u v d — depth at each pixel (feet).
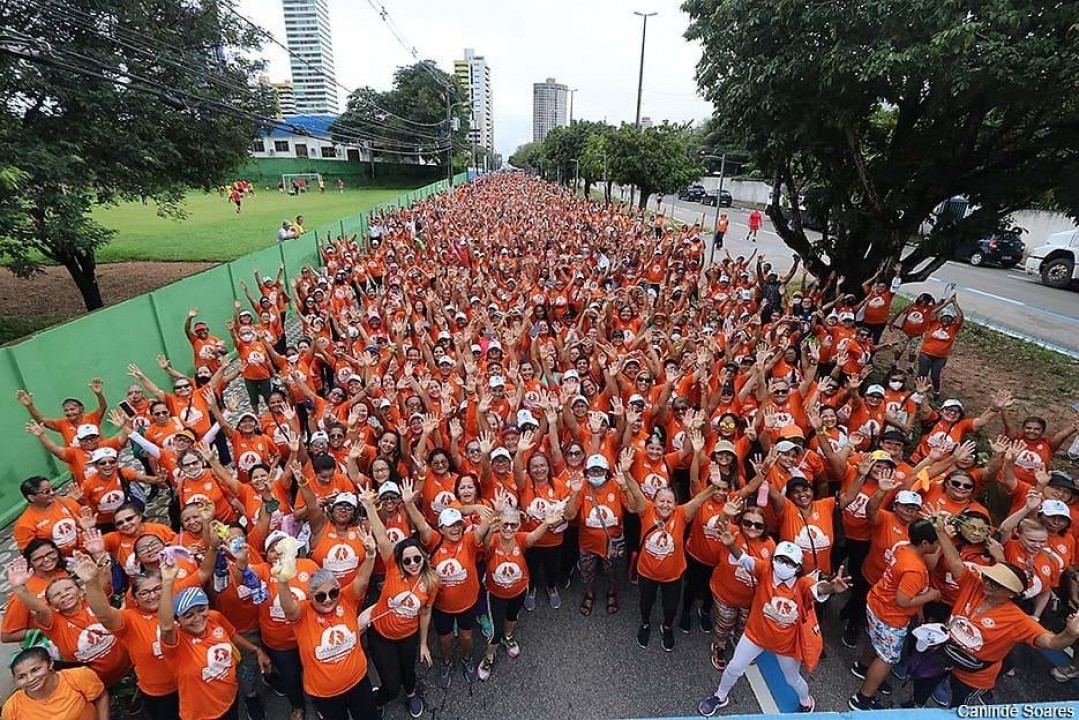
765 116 35.88
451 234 79.77
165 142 51.57
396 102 241.55
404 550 15.06
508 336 33.99
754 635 15.42
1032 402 37.17
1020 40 25.66
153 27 50.16
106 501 20.47
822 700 17.12
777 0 30.73
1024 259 83.25
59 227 40.68
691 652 18.93
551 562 19.69
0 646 16.43
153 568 15.35
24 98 43.06
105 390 33.63
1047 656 18.11
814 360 31.96
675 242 68.80
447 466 20.45
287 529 19.03
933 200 36.37
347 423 23.40
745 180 184.24
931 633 15.01
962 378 40.96
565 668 18.31
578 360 30.30
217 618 14.19
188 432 23.17
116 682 15.58
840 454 20.12
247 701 16.75
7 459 26.84
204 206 155.94
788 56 31.86
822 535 17.60
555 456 21.95
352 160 264.93
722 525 16.39
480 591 18.29
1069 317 56.80
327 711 14.30
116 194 53.31
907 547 15.72
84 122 45.55
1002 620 14.05
